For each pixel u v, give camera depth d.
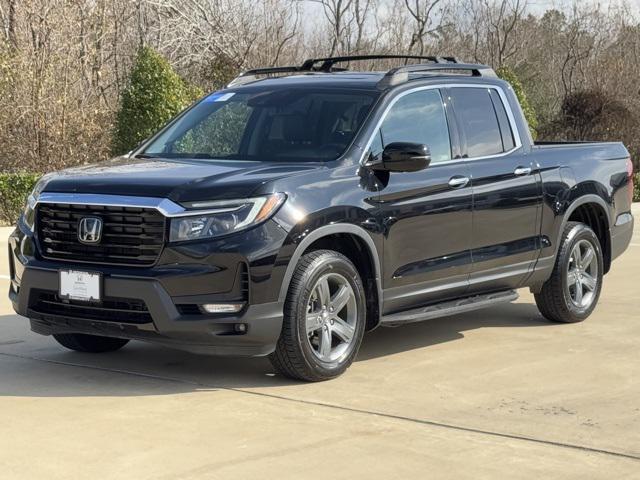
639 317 8.84
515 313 9.02
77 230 6.27
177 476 4.73
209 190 6.10
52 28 19.75
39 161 18.55
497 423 5.62
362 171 6.71
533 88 32.50
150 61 18.91
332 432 5.42
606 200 8.70
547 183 8.09
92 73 21.91
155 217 6.05
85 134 19.08
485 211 7.52
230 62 25.50
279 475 4.75
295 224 6.19
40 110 18.48
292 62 27.06
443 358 7.21
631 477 4.77
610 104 26.16
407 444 5.23
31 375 6.64
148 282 6.02
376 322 6.86
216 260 6.00
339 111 7.05
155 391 6.24
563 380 6.61
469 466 4.90
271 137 7.04
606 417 5.76
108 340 7.34
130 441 5.24
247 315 6.05
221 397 6.11
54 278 6.34
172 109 18.83
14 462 4.92
